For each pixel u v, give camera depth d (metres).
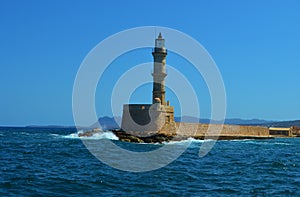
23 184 26.84
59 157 44.28
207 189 27.20
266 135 120.88
